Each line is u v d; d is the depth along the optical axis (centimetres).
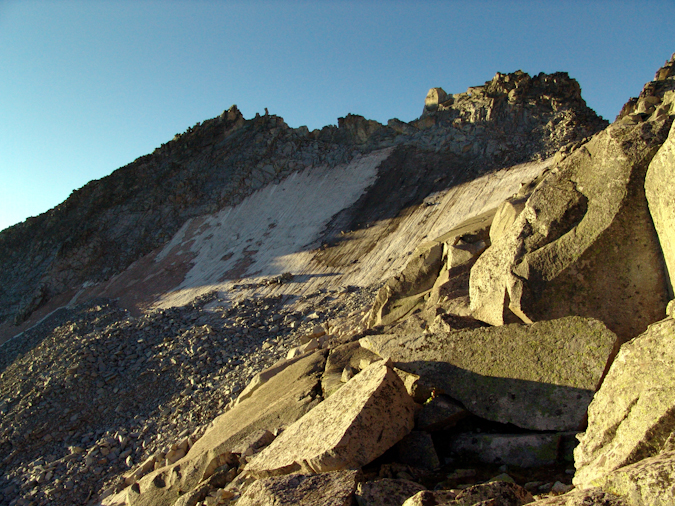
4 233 8925
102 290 6931
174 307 5019
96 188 8888
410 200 6581
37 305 7062
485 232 1598
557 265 805
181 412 2739
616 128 798
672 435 407
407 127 8300
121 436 2600
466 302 1189
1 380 3991
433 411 706
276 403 1166
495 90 7825
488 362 729
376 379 712
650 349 498
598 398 547
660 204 700
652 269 729
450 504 455
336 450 609
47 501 2192
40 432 2853
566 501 387
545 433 622
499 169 6372
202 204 8331
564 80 7594
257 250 6750
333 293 4794
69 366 3503
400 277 1722
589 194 816
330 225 6756
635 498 344
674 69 4088
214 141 9312
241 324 4191
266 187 8331
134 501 1127
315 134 9225
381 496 505
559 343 677
